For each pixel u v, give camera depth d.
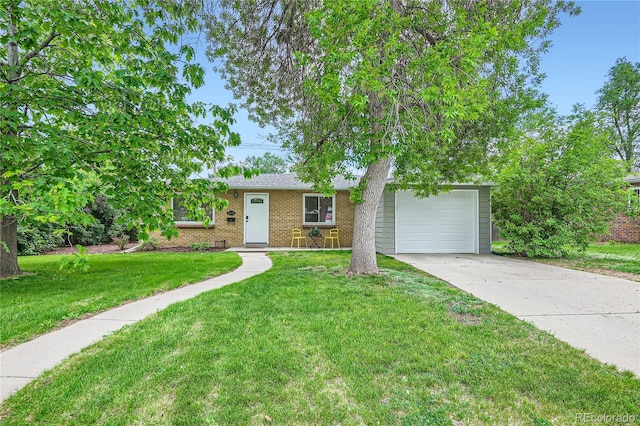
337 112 5.09
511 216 8.98
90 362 2.57
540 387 2.26
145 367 2.48
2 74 4.26
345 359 2.63
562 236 8.24
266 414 1.96
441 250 10.21
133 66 4.60
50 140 3.32
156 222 3.80
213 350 2.75
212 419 1.90
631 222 12.84
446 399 2.13
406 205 10.19
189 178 4.88
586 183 8.27
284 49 6.29
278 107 6.95
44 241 10.88
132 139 3.91
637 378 2.39
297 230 11.85
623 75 21.34
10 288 5.12
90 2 4.45
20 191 3.47
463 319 3.65
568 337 3.16
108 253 10.13
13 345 2.93
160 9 5.05
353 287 5.00
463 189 10.23
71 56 5.32
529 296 4.69
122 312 3.89
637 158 21.00
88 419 1.91
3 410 1.99
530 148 8.59
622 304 4.29
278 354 2.69
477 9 4.61
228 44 6.22
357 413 1.98
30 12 3.64
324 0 3.96
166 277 5.93
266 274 6.16
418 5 5.11
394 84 4.42
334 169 5.93
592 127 8.30
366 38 3.77
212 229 11.56
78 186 3.38
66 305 4.10
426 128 4.99
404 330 3.25
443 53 3.97
